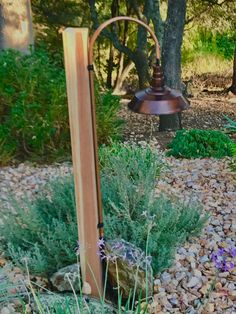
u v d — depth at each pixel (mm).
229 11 12031
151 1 9453
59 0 11445
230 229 3367
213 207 3756
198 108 10594
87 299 2436
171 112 1884
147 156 4285
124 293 2504
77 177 2340
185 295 2641
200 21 12344
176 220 3068
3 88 5395
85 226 2398
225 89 12938
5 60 5484
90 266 2463
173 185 4273
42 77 5418
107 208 3113
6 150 5348
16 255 2740
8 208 3705
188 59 14172
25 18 6473
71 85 2215
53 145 5516
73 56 2172
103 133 5688
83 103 2234
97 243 2414
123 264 2486
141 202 3166
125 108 10508
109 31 10914
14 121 5305
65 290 2533
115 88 13477
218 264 1936
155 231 2969
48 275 2744
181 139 5395
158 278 2770
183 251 3035
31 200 3916
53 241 2848
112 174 3822
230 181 4363
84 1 11570
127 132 7426
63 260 2791
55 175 4840
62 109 5387
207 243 3145
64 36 2162
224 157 5207
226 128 7039
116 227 2908
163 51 7215
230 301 2592
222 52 14258
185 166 4859
